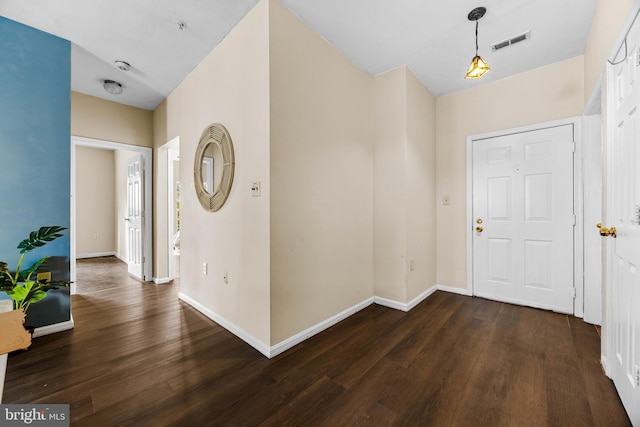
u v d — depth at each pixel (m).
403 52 2.53
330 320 2.38
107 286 3.69
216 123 2.45
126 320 2.53
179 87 3.14
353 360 1.85
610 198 1.61
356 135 2.71
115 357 1.89
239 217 2.18
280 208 1.97
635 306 1.25
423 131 3.10
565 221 2.62
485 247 3.08
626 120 1.38
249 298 2.09
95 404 1.43
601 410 1.38
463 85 3.13
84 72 2.90
